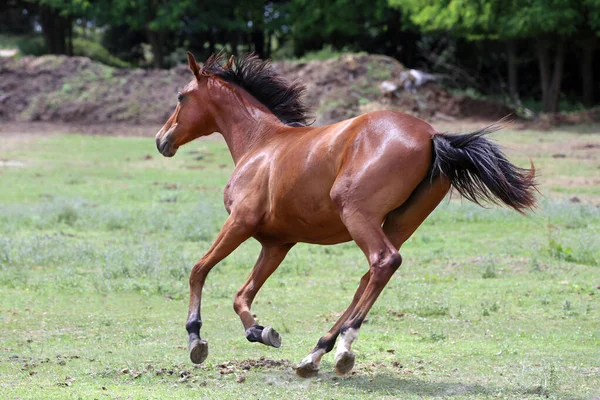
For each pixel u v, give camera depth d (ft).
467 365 26.35
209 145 118.01
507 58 167.53
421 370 25.81
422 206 23.63
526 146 105.60
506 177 22.76
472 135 22.86
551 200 67.26
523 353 28.02
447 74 166.71
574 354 27.73
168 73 151.23
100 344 30.40
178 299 39.14
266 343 25.25
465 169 23.12
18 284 41.98
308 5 168.35
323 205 24.31
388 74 137.59
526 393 22.65
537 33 130.00
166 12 165.99
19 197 77.87
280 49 202.49
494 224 60.13
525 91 173.88
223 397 22.36
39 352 28.84
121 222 62.44
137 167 100.94
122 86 147.84
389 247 22.70
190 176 93.50
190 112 30.37
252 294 27.63
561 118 128.47
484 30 139.33
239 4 177.06
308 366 23.12
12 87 147.43
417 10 138.72
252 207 26.40
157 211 67.05
